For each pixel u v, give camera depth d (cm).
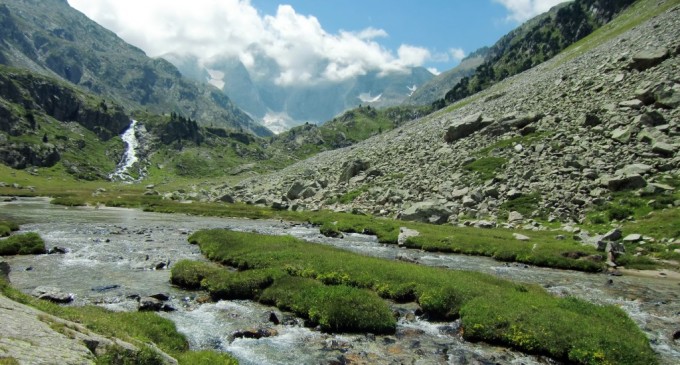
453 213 5859
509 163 6569
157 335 1712
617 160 5525
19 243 3550
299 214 7338
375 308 2192
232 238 3950
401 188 7338
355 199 7619
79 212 7344
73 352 1022
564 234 4478
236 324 2094
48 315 1256
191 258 3525
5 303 1247
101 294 2428
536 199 5456
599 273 3453
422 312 2359
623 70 7744
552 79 10038
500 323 2055
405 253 4122
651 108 6188
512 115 8262
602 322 2077
